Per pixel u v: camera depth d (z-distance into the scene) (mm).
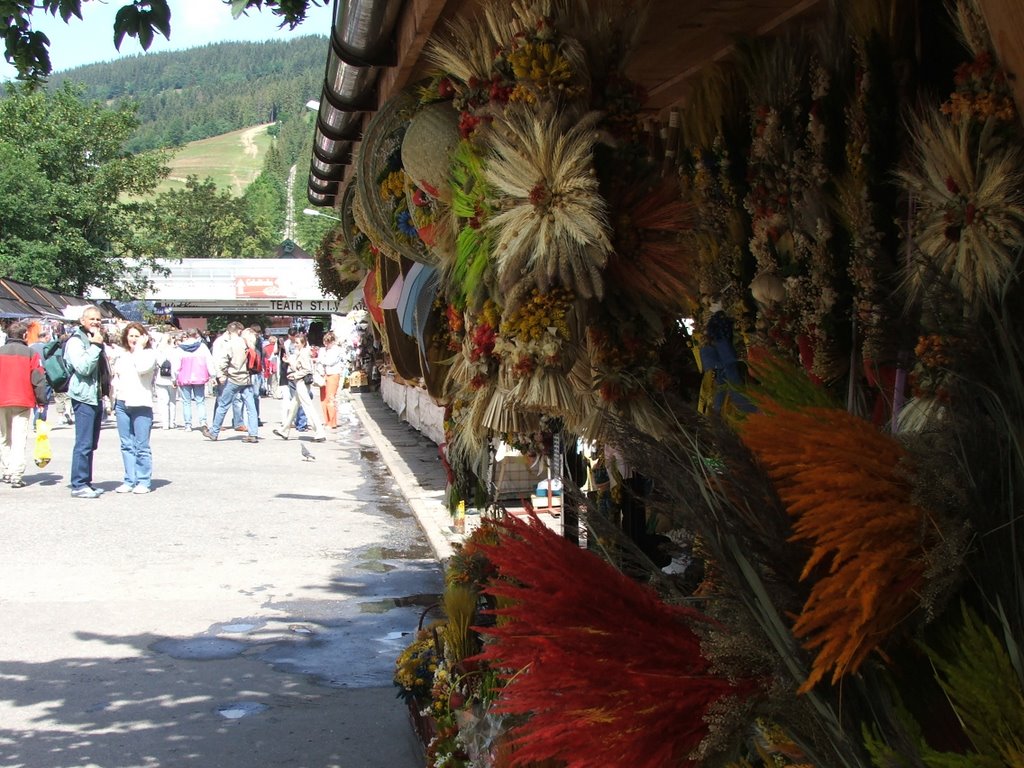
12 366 12680
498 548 1784
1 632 6812
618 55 2619
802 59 2850
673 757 1651
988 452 1426
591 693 1621
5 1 4871
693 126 3279
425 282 4012
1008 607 1413
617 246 2541
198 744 4945
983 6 1540
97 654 6383
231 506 11766
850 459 1417
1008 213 1835
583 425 2635
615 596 1738
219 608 7477
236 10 4637
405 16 3699
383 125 3816
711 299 3018
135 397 12461
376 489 13398
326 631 6922
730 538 1587
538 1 2582
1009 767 1373
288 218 183000
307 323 45500
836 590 1404
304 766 4672
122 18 4707
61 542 9609
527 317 2500
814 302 2555
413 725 4809
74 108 41594
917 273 1694
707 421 1681
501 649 1736
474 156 2787
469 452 3803
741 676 1624
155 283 42031
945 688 1427
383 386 27016
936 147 1983
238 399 21484
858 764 1524
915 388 1679
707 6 2979
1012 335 1469
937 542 1410
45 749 4859
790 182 2734
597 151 2537
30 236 40125
